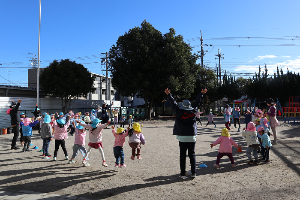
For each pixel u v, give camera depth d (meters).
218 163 5.98
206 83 35.22
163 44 25.02
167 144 9.91
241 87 43.34
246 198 3.92
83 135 6.57
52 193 4.34
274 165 6.04
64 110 24.52
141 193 4.26
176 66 24.30
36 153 8.16
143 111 29.36
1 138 12.55
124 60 24.83
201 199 3.94
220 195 4.09
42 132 7.30
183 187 4.53
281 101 32.38
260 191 4.21
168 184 4.71
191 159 5.06
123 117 17.75
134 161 6.85
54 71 24.88
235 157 7.11
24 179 5.17
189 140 4.98
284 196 3.95
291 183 4.59
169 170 5.81
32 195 4.23
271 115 9.20
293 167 5.78
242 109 35.53
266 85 34.34
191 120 4.99
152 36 24.62
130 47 23.83
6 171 5.80
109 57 25.45
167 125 20.16
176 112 5.12
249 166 6.02
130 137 6.37
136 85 23.19
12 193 4.34
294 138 10.68
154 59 23.55
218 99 40.72
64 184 4.82
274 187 4.39
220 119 27.80
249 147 6.20
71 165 6.39
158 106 40.19
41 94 32.28
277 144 9.09
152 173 5.54
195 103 5.25
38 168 6.08
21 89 29.11
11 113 8.97
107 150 8.67
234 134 12.69
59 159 7.16
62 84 23.94
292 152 7.57
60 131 7.02
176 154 7.85
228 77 40.19
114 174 5.49
